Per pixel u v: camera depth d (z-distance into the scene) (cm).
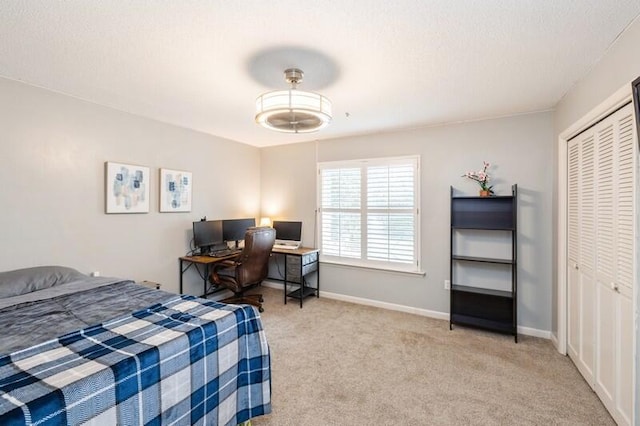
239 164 459
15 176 237
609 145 191
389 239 387
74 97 271
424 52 190
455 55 194
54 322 160
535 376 233
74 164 272
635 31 156
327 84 240
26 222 243
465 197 326
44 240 253
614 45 178
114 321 158
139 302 193
